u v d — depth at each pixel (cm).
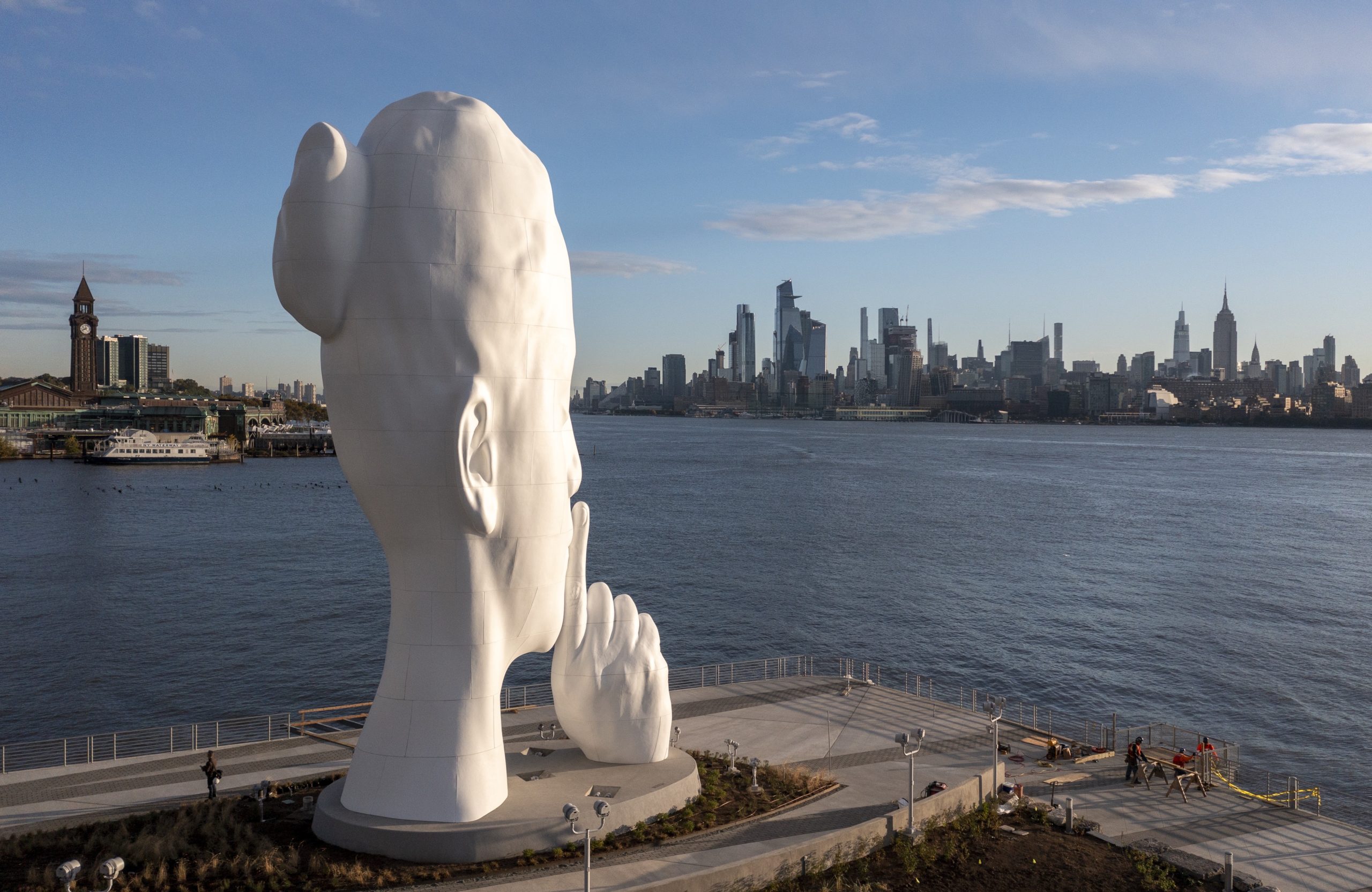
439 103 2686
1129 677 6097
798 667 5684
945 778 3400
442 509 2619
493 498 2655
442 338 2583
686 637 7019
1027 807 3241
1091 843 3002
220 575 8981
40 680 5894
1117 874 2792
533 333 2706
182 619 7331
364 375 2597
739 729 3947
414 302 2566
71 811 3044
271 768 3462
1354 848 2989
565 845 2659
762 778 3288
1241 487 17412
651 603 7988
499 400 2656
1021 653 6600
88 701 5553
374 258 2569
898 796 3195
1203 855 2928
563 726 3150
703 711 4188
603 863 2603
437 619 2658
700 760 3459
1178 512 13712
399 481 2605
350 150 2575
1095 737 4788
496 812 2692
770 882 2631
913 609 7788
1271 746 4984
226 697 5631
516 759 3164
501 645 2747
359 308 2583
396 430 2588
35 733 5066
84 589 8325
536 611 2797
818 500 15138
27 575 8931
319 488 17200
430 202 2577
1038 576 9094
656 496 15725
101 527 12138
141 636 6850
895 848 2891
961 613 7656
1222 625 7306
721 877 2531
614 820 2750
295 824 2802
